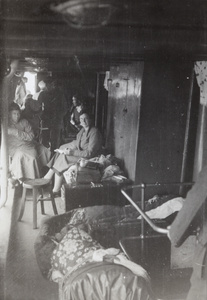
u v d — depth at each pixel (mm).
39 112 4738
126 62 4043
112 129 4824
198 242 1955
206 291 1918
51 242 2988
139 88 3973
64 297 2279
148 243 2930
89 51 2578
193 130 3967
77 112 4840
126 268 2330
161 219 3314
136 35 2582
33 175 4469
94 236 3090
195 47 2711
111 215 3369
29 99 4746
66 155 4562
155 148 4090
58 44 2598
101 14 2547
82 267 2363
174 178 4125
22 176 4441
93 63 3936
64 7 2514
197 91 3924
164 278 2660
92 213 3381
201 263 1942
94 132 4711
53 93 4668
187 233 1886
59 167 4512
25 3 2457
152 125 4031
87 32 2561
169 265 2701
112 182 4141
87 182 4184
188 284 2652
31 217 3879
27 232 3555
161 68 3828
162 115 4023
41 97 4641
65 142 4941
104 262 2389
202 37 2625
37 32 2523
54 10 2521
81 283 2250
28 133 4566
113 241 3033
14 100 4809
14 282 2797
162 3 2615
